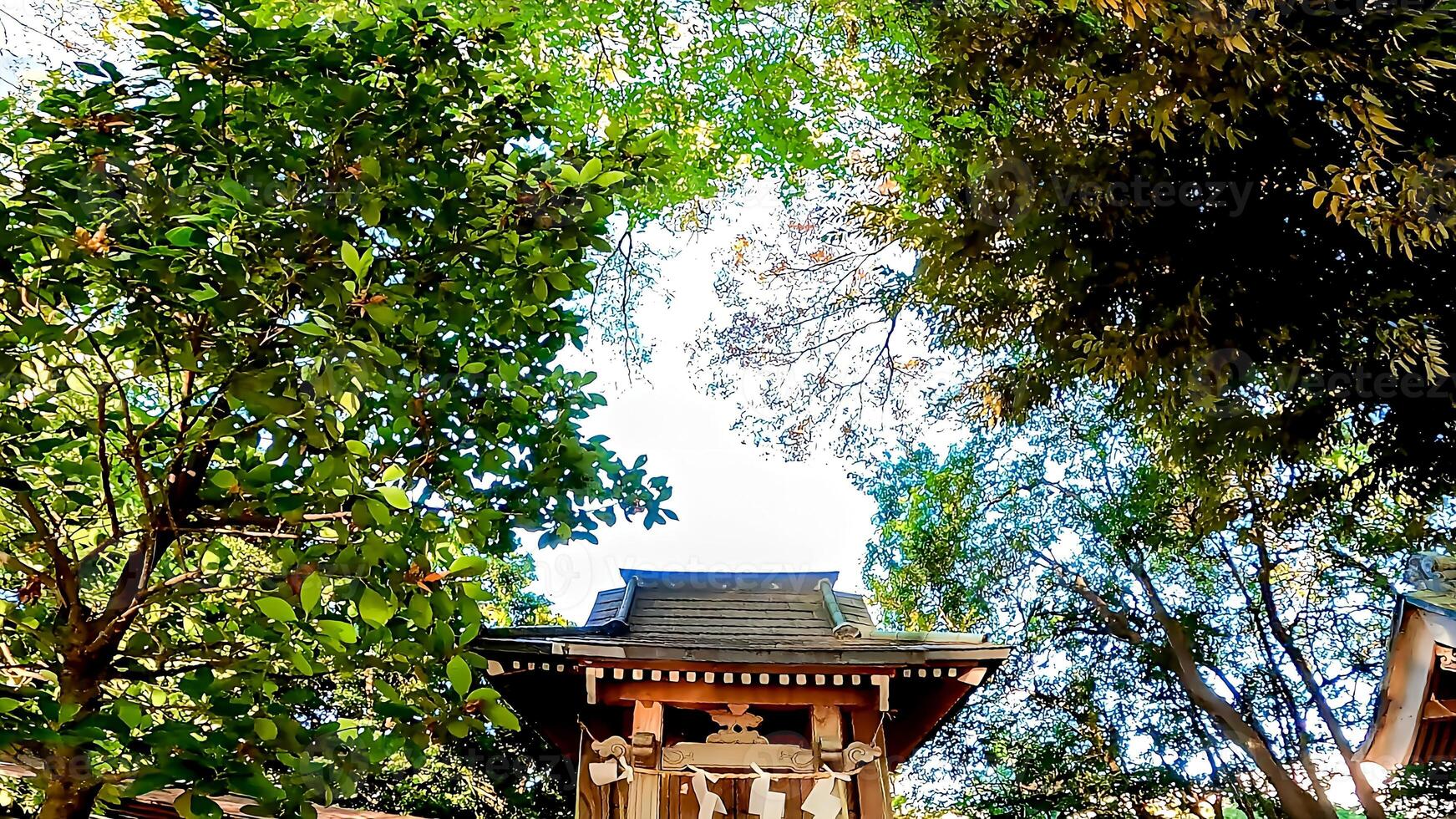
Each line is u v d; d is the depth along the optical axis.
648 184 6.81
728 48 7.25
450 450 3.84
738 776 6.91
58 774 2.77
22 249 2.98
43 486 3.61
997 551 15.70
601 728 7.26
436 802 12.91
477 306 3.87
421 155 3.86
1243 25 4.37
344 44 3.84
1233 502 7.35
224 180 2.98
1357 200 4.35
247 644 3.51
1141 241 5.96
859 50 7.55
